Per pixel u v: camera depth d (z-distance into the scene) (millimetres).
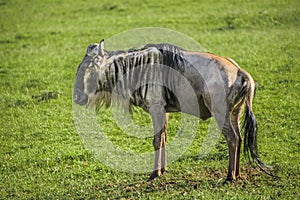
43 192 20188
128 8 56812
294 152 22594
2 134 26906
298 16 45719
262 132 25094
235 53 38156
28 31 50125
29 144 25531
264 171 19594
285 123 25969
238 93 19031
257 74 33438
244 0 54000
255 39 41312
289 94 29844
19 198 19766
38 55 42000
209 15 49781
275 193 18438
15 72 37750
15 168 22844
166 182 20188
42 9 59844
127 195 19266
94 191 19953
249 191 18672
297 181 19500
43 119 28859
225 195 18203
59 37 47406
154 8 55688
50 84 34875
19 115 29688
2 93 33562
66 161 23391
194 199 18000
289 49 37969
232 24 46469
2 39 47656
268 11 47750
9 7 61438
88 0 62812
